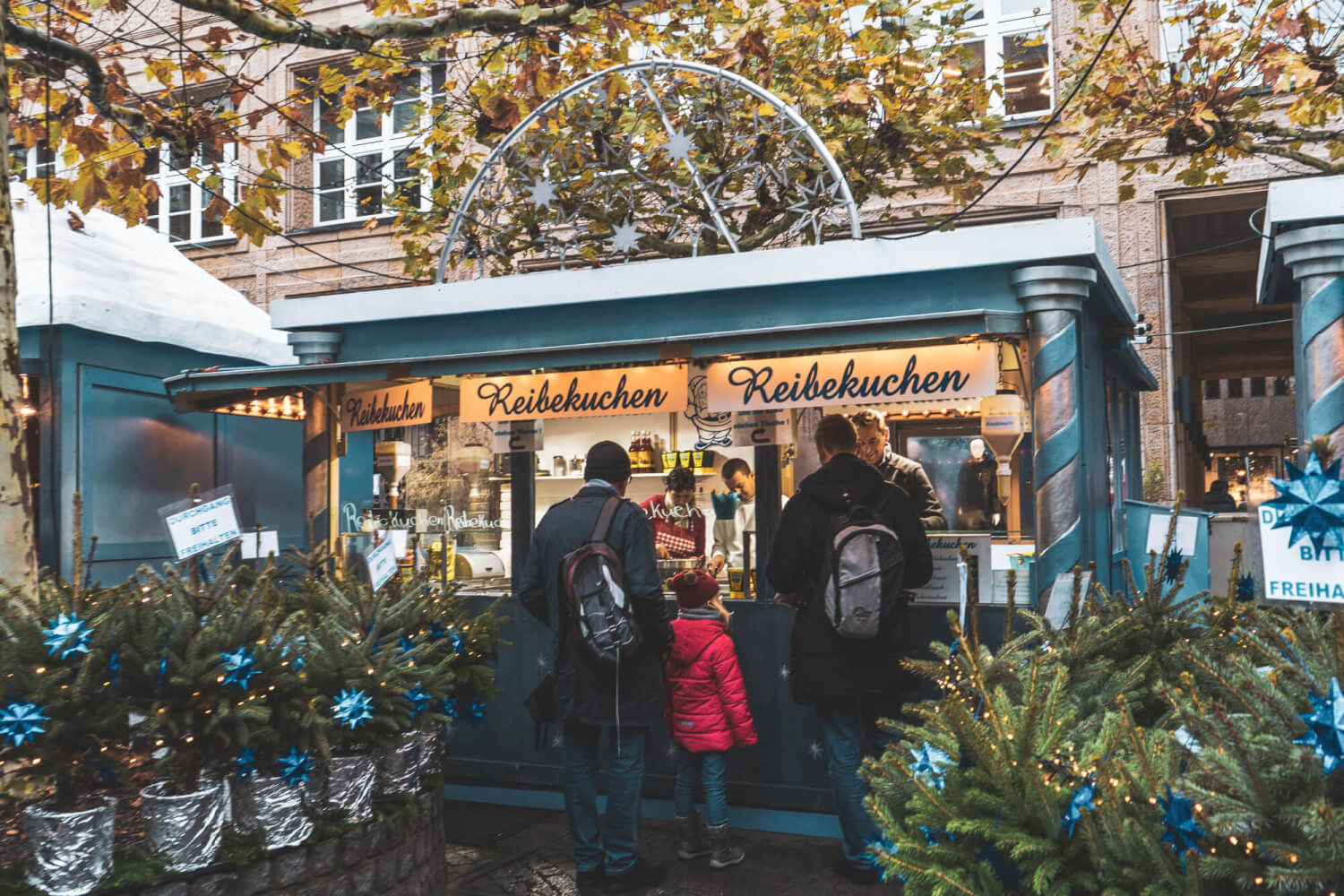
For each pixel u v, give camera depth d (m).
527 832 5.11
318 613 4.45
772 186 8.73
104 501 7.75
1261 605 3.57
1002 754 2.29
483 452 6.30
